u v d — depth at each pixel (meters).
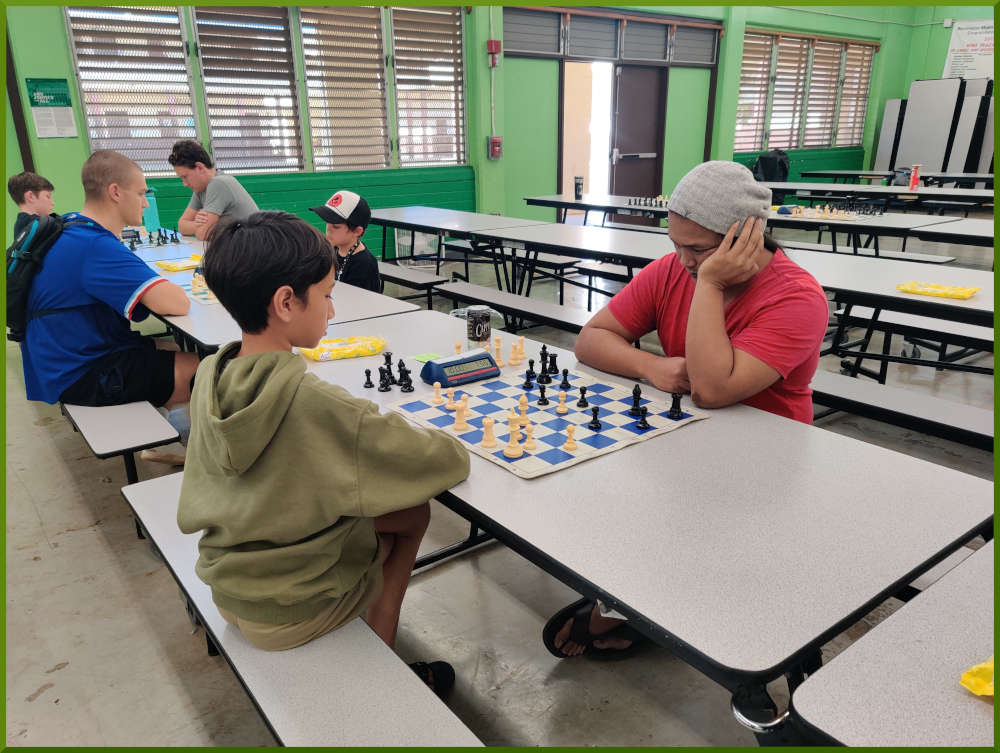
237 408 0.96
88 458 3.02
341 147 6.93
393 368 1.81
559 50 8.12
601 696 1.67
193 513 1.06
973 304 2.51
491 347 2.00
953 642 0.79
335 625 1.15
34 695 1.71
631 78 8.96
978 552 0.97
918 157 11.61
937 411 2.37
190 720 1.63
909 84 12.57
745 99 10.46
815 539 1.00
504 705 1.64
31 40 5.19
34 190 3.88
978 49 11.60
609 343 1.77
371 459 1.04
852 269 3.30
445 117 7.52
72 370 2.43
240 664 1.08
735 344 1.51
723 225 1.42
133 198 2.53
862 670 0.75
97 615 2.01
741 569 0.93
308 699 1.00
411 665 1.63
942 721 0.68
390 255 7.56
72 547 2.36
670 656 1.81
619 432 1.39
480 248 5.94
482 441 1.34
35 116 5.32
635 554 0.97
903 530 1.02
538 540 1.00
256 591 1.03
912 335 3.30
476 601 2.05
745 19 9.61
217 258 0.98
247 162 6.43
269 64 6.29
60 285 2.36
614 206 6.57
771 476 1.20
